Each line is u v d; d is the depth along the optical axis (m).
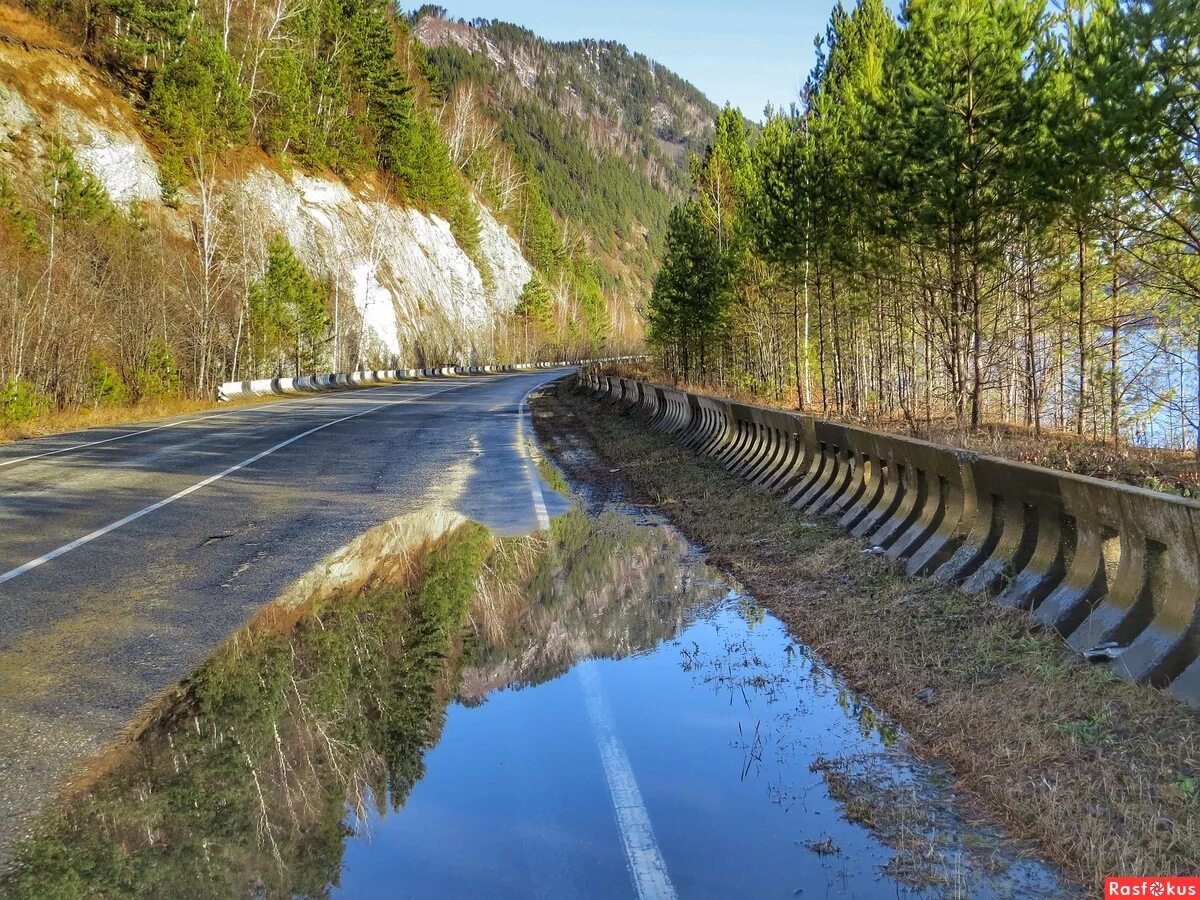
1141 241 14.20
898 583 6.07
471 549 8.15
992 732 3.96
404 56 98.50
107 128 42.59
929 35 14.79
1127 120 10.34
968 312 17.69
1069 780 3.49
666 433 16.52
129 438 17.42
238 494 10.85
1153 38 10.08
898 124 15.08
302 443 16.41
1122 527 4.49
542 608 6.32
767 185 25.64
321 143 61.53
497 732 4.16
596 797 3.53
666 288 36.22
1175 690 3.83
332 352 53.56
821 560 7.10
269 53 61.91
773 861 3.08
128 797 3.45
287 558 7.58
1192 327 17.12
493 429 19.73
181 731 4.09
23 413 20.27
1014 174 13.55
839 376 25.41
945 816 3.43
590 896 2.83
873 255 19.30
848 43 25.56
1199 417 17.08
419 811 3.38
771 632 5.86
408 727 4.19
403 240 70.25
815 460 9.27
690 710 4.49
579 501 11.06
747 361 38.22
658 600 6.61
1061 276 17.39
